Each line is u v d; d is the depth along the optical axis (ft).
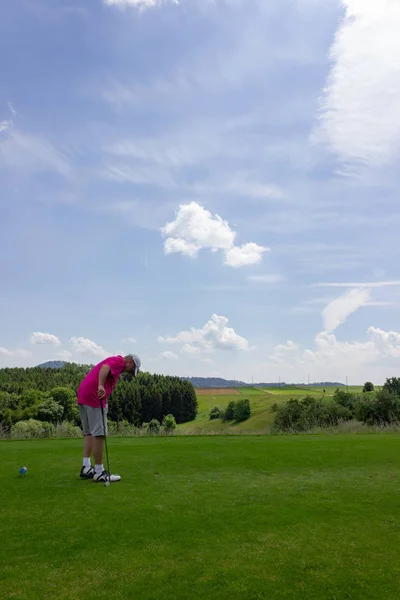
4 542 12.69
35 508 15.87
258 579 10.59
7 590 9.97
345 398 88.69
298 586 10.27
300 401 90.63
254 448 30.55
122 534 13.33
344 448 30.63
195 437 38.81
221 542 12.80
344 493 18.26
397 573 10.96
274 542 12.83
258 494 17.99
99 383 20.08
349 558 11.80
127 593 9.87
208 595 9.82
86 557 11.73
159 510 15.69
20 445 32.30
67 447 31.12
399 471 22.85
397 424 60.23
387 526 14.24
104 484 19.43
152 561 11.50
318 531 13.76
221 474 21.88
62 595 9.77
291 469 23.25
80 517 14.84
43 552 12.01
